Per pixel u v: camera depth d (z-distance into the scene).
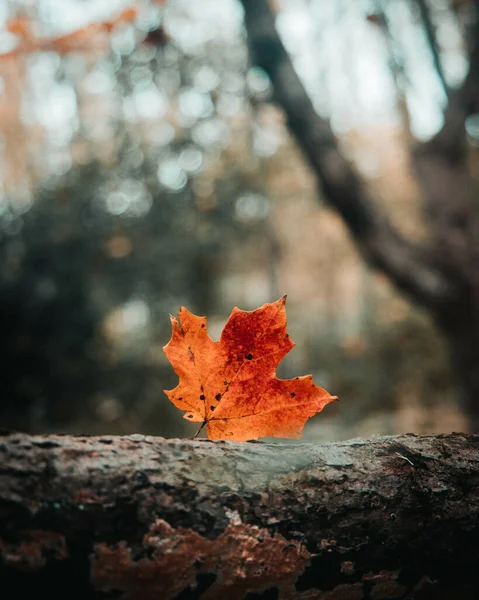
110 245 7.82
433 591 0.63
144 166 8.18
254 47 4.91
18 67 5.90
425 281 4.77
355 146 12.02
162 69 6.16
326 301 14.23
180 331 0.72
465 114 5.33
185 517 0.55
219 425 0.71
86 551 0.51
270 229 11.09
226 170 9.16
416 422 8.01
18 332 6.96
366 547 0.60
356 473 0.63
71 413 7.14
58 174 8.11
